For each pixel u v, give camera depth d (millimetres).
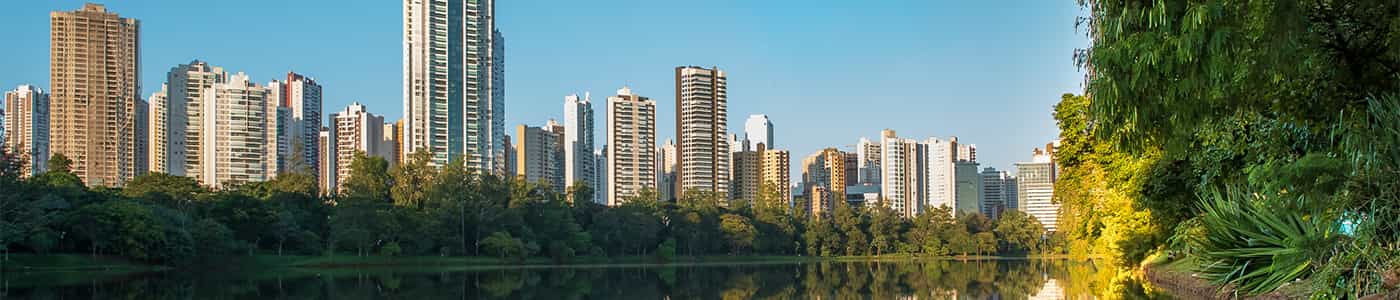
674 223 162625
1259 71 14938
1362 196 18172
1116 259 71875
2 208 82312
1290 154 21438
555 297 55469
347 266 111562
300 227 114750
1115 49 15453
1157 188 35906
